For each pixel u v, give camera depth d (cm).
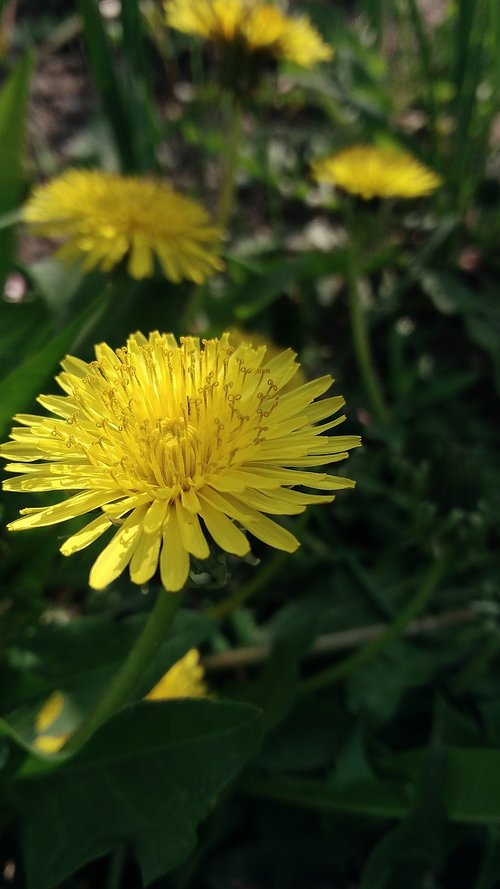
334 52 35
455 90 31
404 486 22
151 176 31
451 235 31
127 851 19
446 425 28
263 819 20
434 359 30
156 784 15
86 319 17
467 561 20
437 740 19
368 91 34
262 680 20
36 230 21
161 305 23
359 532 25
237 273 26
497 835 17
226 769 15
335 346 30
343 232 33
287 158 35
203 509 13
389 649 22
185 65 37
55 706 18
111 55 26
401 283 30
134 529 13
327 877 19
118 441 14
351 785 19
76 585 19
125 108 27
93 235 21
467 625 22
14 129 23
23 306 22
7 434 17
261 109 33
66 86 35
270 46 25
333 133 35
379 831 20
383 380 29
